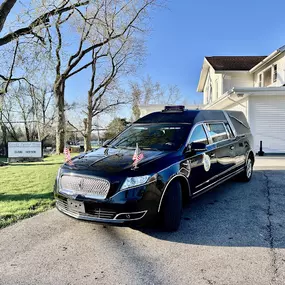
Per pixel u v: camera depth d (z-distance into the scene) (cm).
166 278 254
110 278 256
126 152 417
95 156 407
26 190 609
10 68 1052
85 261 289
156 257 296
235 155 571
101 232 369
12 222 409
